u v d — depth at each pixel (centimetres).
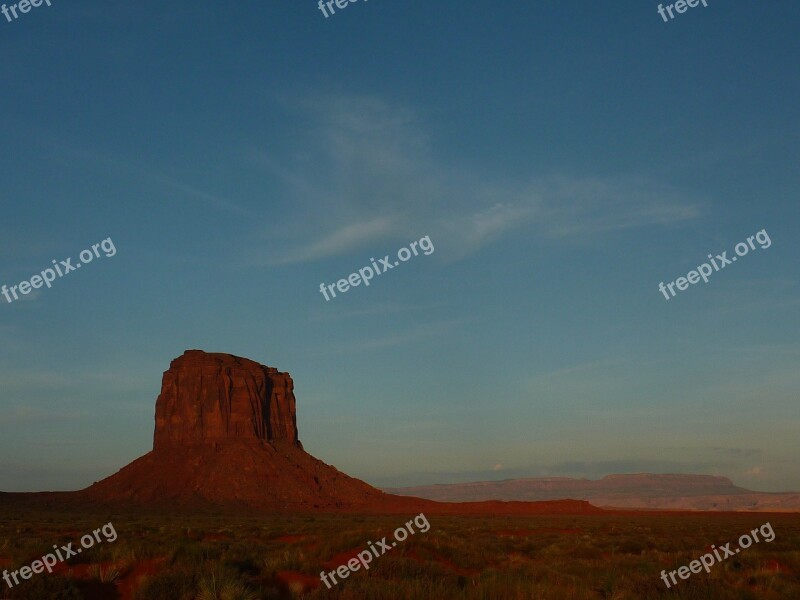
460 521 9475
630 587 2158
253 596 2038
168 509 14688
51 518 10131
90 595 2197
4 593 2108
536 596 2041
